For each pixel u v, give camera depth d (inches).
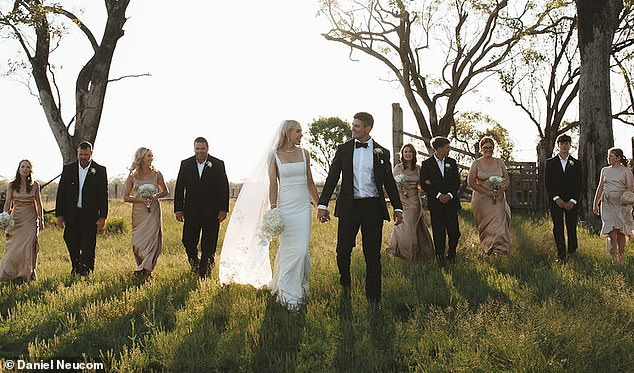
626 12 975.6
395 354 220.4
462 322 239.9
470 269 352.5
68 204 390.0
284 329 247.4
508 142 1685.5
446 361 210.7
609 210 398.3
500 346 216.1
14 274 374.9
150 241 362.3
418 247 390.0
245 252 330.3
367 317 262.7
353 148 294.5
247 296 302.4
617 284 293.6
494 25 1117.7
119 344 235.9
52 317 270.7
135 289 320.8
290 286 286.4
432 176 386.9
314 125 2770.7
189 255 382.0
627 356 205.6
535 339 217.0
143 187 357.4
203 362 215.6
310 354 225.5
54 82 858.1
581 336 215.8
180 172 376.8
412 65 1127.6
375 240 290.4
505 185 390.0
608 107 601.0
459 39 1130.0
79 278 370.9
